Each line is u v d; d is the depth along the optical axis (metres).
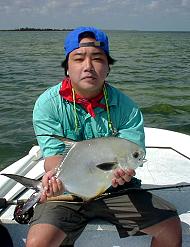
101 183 2.31
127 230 2.57
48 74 18.06
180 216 2.89
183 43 68.62
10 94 12.31
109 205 2.61
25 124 8.30
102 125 2.79
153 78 16.98
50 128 2.73
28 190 3.23
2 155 6.48
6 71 18.95
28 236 2.35
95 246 2.66
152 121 8.80
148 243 2.66
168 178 3.55
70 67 2.64
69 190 2.31
